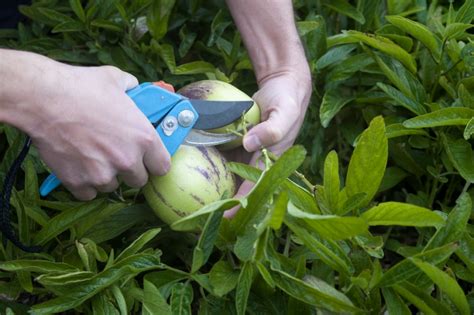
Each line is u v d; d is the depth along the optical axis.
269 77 1.51
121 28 1.72
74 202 1.44
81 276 1.18
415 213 1.09
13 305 1.33
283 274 1.11
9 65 1.11
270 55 1.51
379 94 1.69
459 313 1.22
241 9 1.52
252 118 1.41
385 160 1.16
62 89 1.13
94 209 1.33
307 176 1.66
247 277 1.11
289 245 1.49
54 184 1.29
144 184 1.27
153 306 1.14
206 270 1.55
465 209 1.18
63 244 1.41
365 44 1.69
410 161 1.63
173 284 1.20
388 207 1.11
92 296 1.22
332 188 1.19
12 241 1.28
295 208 1.07
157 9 1.67
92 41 1.75
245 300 1.10
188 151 1.31
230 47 1.75
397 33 1.75
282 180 1.09
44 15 1.73
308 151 1.74
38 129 1.15
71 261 1.35
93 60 1.74
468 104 1.51
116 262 1.19
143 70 1.72
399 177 1.65
